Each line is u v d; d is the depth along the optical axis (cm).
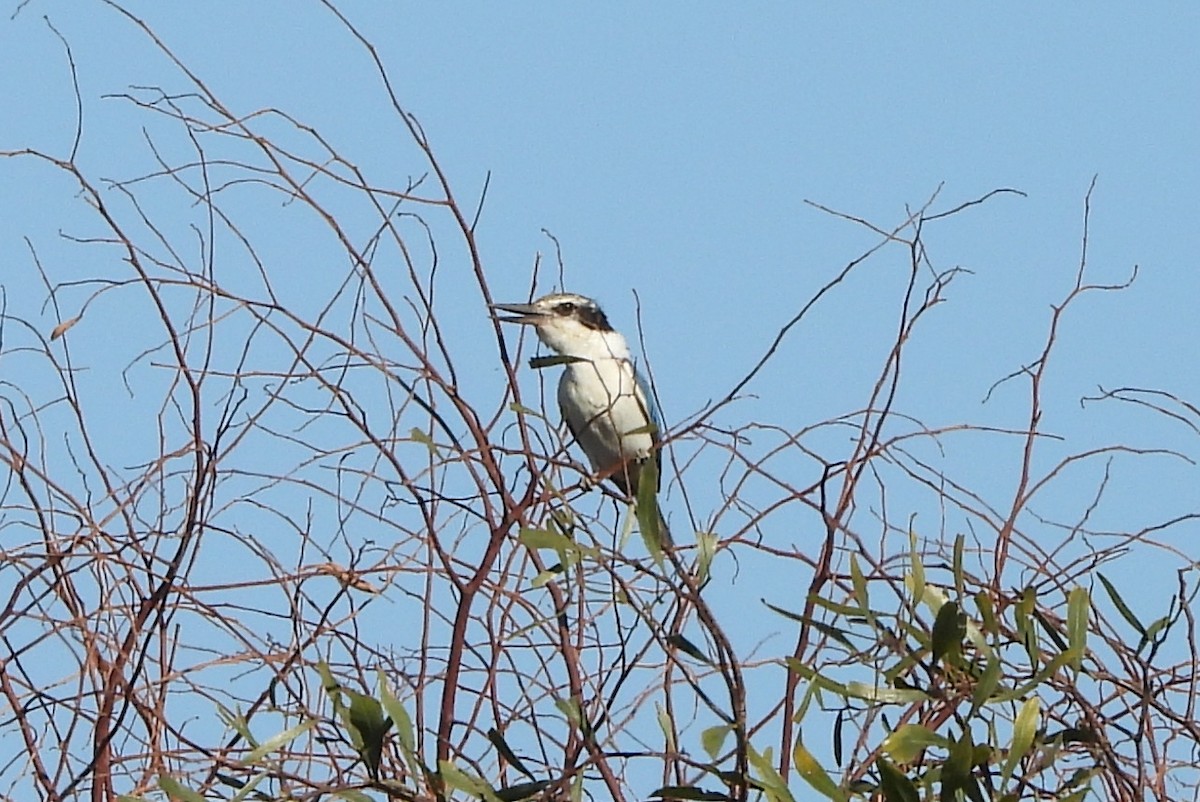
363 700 1023
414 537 1167
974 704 1025
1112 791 1068
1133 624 1094
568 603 1131
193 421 1155
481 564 1134
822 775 1010
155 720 1114
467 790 1025
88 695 1112
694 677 1082
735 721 1007
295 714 1094
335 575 1147
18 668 1113
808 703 1052
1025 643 1077
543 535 1045
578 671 1112
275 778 1098
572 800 1030
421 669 1108
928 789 1029
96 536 1134
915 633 1070
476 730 1098
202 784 1088
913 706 1104
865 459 1127
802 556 1129
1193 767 1095
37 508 1140
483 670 1147
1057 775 1105
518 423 1248
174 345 1156
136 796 1040
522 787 1045
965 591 1124
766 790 1006
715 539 1054
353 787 1038
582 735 1082
